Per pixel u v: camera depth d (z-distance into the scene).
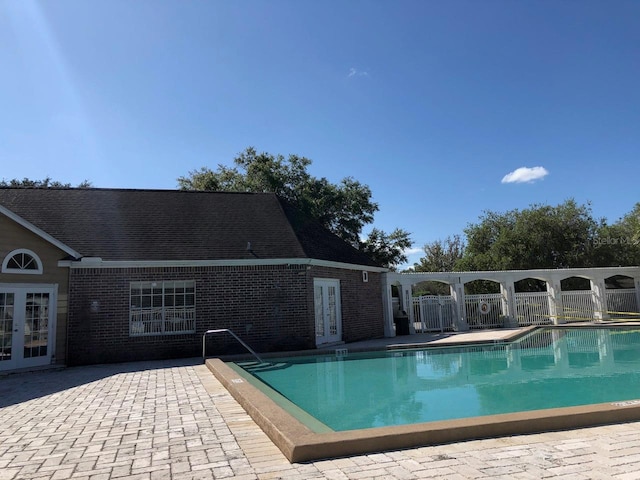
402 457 4.67
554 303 23.83
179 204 18.64
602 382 10.26
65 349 13.93
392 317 21.30
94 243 15.11
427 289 47.50
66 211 16.72
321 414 7.91
